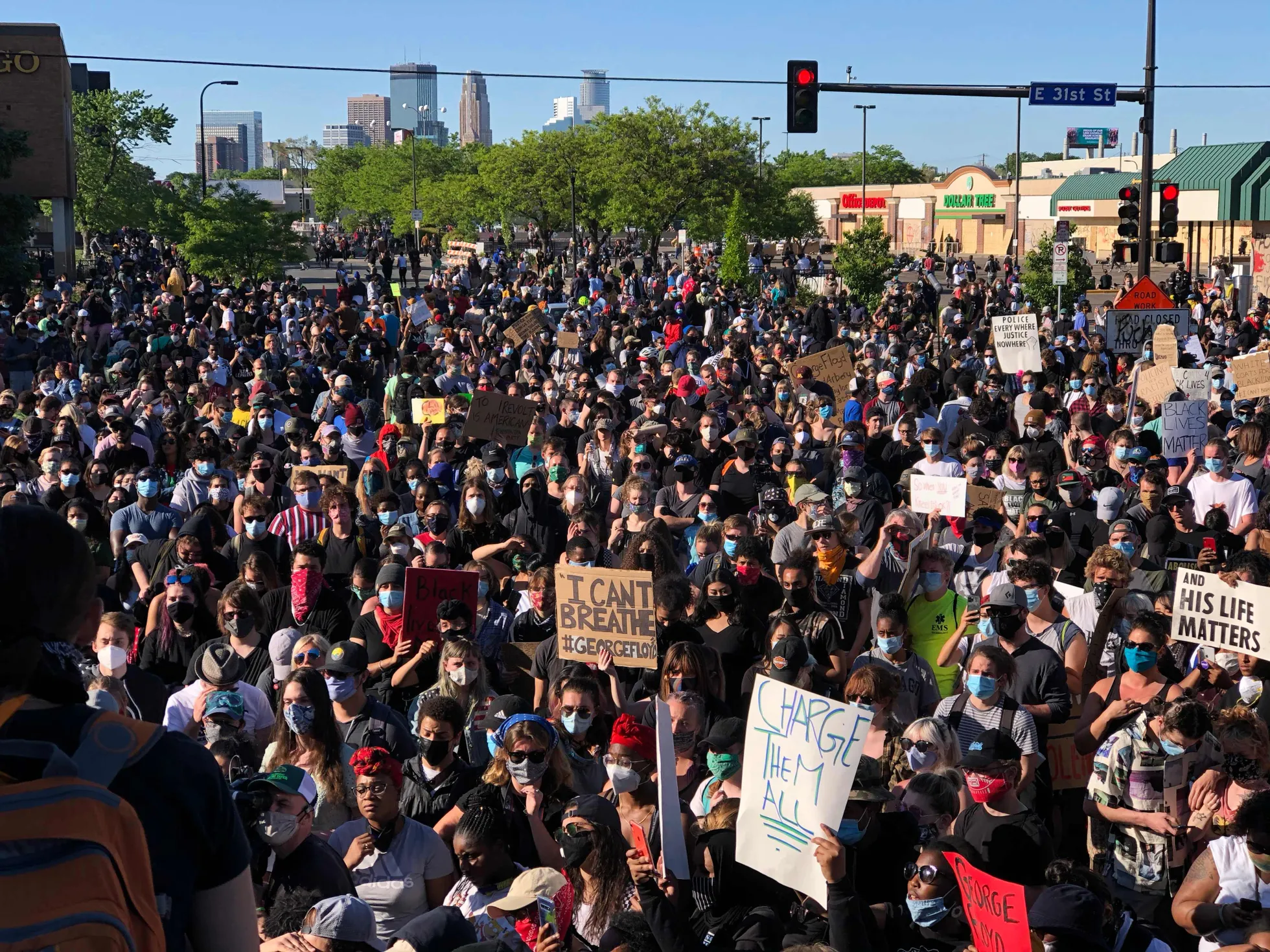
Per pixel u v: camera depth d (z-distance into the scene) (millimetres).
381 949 4609
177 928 1783
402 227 93062
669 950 4805
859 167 132625
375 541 10719
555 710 7094
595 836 5289
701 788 6051
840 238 97500
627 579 8078
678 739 6406
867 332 31750
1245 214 63156
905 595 8273
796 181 128625
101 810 1638
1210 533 10539
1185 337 21156
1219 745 6121
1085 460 12906
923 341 29203
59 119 44938
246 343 25766
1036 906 4270
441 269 65625
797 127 20359
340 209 128750
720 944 4910
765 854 4895
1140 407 16281
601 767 6734
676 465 11789
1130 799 6145
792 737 4898
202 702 6633
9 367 23938
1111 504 10828
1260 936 4836
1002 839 5590
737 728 5957
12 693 1756
